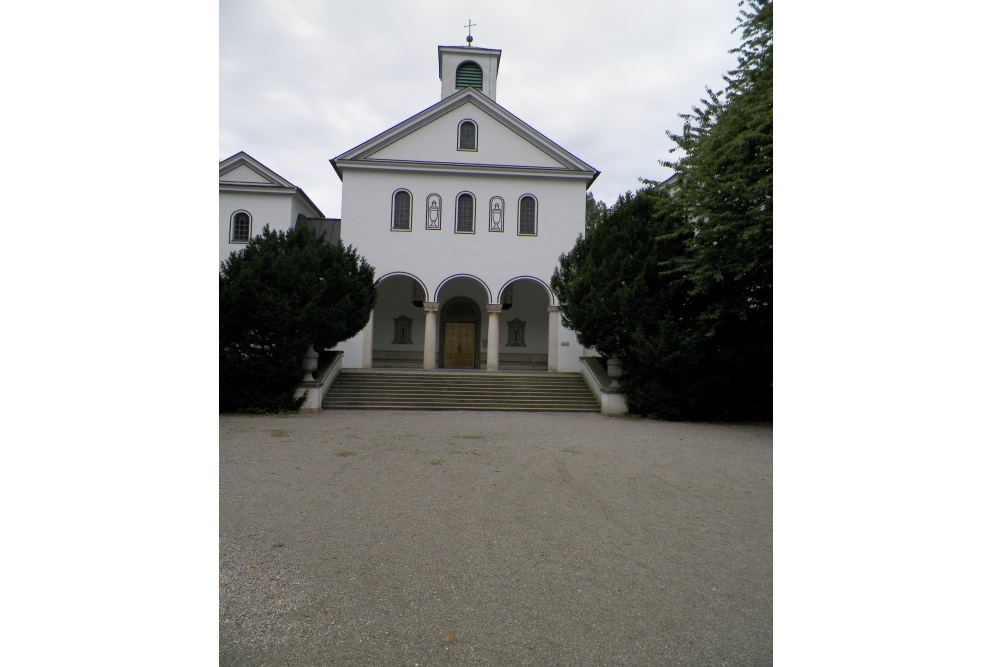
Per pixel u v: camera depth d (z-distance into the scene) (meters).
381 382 18.33
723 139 12.44
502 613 3.87
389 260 22.81
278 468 8.12
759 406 15.59
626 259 15.88
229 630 3.58
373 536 5.34
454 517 5.97
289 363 14.81
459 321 26.55
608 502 6.72
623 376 16.69
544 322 26.78
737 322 15.20
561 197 23.50
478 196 23.22
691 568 4.74
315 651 3.36
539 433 12.33
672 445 11.12
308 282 15.02
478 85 28.56
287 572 4.47
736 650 3.46
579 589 4.28
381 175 22.94
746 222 12.07
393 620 3.74
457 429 12.66
